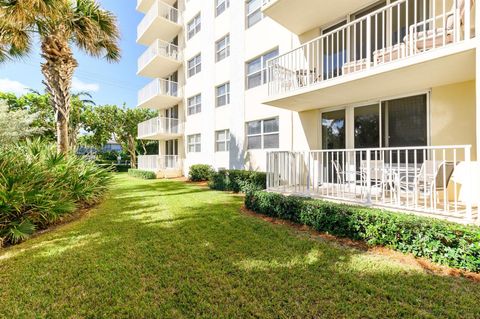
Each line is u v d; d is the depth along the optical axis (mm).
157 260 3752
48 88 8234
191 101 16922
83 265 3658
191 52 16609
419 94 6312
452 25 4824
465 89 5621
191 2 16547
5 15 6711
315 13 7832
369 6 7312
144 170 19016
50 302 2773
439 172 4762
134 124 28625
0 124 13094
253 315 2453
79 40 9023
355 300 2643
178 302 2703
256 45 11266
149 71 19312
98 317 2504
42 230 5555
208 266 3508
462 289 2799
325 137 8633
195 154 16328
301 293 2795
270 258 3732
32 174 5664
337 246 4195
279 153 7539
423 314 2379
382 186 5316
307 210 5180
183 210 7074
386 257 3715
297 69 8625
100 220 6176
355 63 6180
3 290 3053
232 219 5977
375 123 7250
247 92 11844
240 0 12172
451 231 3336
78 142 25297
